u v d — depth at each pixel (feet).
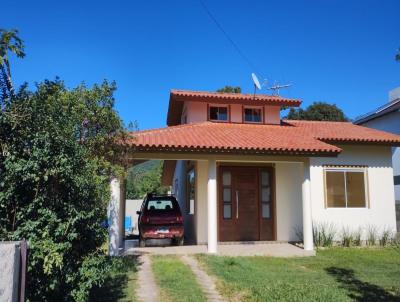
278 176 51.72
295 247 45.03
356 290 28.04
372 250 46.11
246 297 25.48
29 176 17.30
